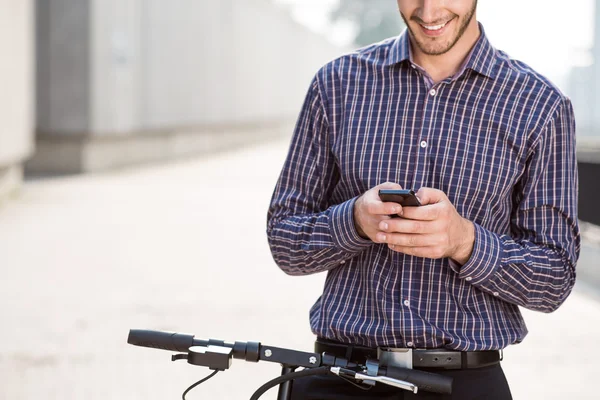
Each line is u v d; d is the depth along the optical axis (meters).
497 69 2.28
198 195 15.96
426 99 2.26
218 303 7.27
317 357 2.10
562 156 2.27
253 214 13.34
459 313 2.21
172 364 5.69
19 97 14.80
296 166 2.41
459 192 2.24
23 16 15.28
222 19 32.03
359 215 2.11
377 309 2.23
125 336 6.26
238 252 9.84
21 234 10.85
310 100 2.42
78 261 9.08
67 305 7.14
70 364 5.62
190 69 27.41
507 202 2.30
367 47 2.41
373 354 2.22
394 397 2.19
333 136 2.37
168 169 22.50
